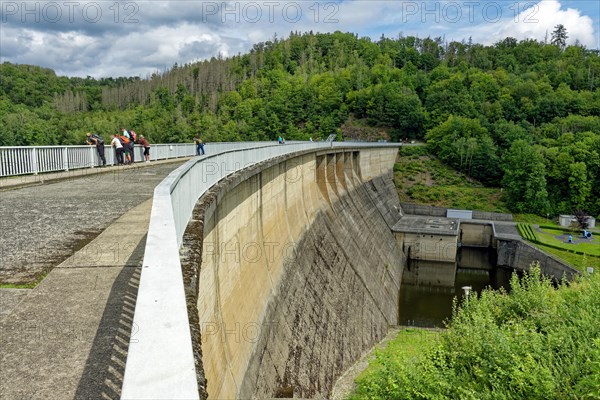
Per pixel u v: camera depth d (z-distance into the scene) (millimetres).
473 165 97000
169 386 2105
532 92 132875
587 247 62031
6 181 20391
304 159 39938
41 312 6672
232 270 18781
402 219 79625
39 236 11078
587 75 157750
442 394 15492
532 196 83812
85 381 4945
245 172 19875
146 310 2846
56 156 24922
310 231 36406
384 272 52094
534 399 12930
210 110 156750
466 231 78812
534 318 19891
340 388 26781
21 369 5145
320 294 30844
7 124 92312
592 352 13469
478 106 128625
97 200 16453
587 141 88562
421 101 147500
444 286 61219
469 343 17141
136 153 35625
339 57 197500
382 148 89875
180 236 8656
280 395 19781
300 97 146250
